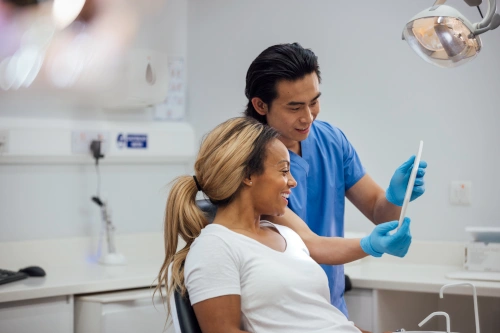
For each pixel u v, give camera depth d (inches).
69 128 113.7
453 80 111.3
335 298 78.7
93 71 115.8
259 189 61.2
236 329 56.3
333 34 118.7
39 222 113.3
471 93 110.4
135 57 117.1
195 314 58.9
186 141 128.7
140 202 125.2
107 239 116.0
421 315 109.9
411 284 96.1
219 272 57.1
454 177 112.2
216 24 128.3
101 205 115.9
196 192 64.0
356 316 100.2
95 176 119.2
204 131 129.9
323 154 77.4
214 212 67.0
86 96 116.2
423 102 113.3
